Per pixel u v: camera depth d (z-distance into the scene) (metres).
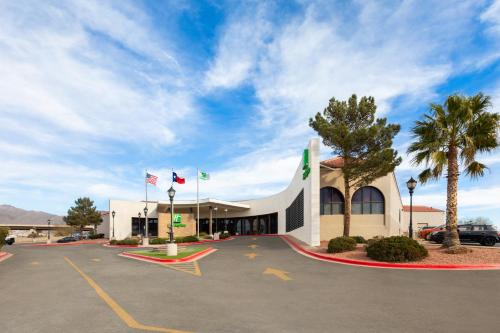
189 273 13.37
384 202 27.64
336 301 8.27
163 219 49.81
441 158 15.45
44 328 6.46
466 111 15.27
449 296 8.62
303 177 25.69
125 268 15.52
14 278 13.27
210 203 47.62
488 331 6.05
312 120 24.75
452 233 15.64
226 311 7.49
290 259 16.94
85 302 8.55
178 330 6.22
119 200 49.16
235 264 15.76
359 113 24.34
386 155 21.98
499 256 14.05
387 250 14.38
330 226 27.47
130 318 7.02
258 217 53.28
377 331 6.07
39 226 81.38
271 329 6.23
